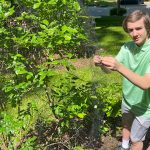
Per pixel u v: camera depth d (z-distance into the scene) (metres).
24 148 2.78
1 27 3.05
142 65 3.21
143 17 3.14
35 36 2.98
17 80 3.10
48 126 4.04
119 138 4.13
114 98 4.23
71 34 2.95
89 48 5.37
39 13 3.32
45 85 3.17
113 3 22.95
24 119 3.16
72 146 3.64
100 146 4.00
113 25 11.63
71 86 3.58
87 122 4.12
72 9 3.42
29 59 3.25
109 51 8.05
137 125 3.44
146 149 3.94
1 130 2.70
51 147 3.75
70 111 3.34
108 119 4.37
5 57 3.13
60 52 3.09
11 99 3.06
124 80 3.41
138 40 3.17
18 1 3.33
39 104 4.38
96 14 17.45
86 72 5.80
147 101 3.32
